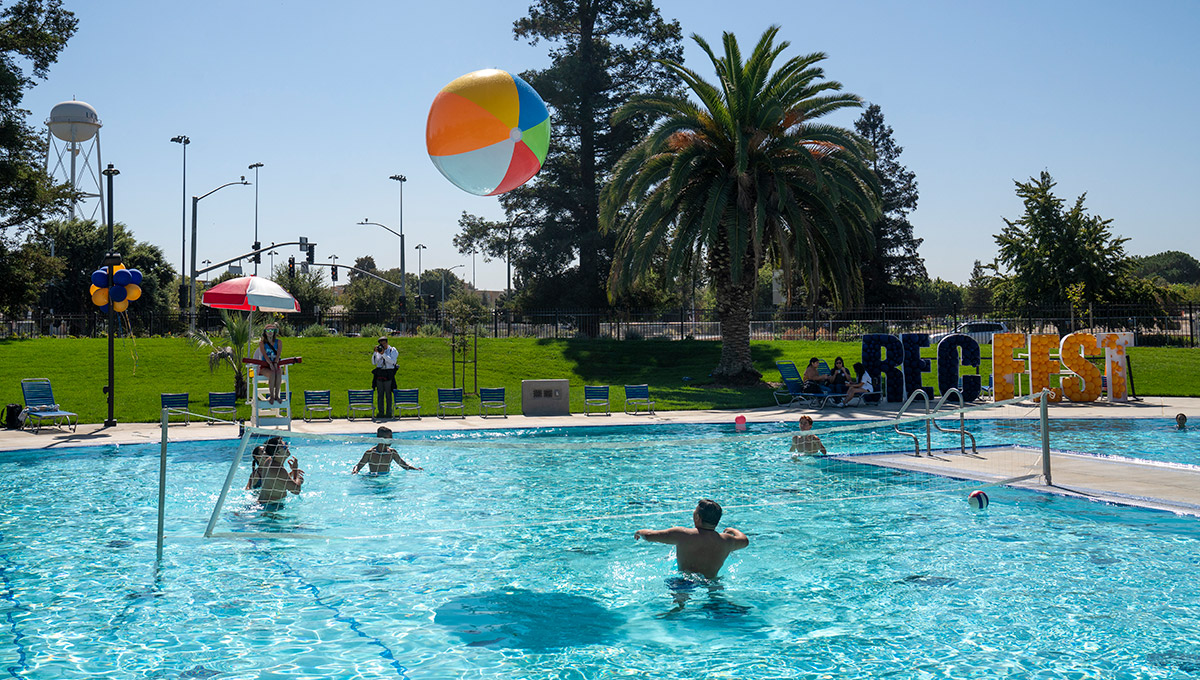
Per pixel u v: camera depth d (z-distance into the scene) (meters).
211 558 8.34
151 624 6.37
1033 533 9.01
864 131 66.31
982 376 29.23
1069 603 6.63
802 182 26.98
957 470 12.77
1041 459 13.19
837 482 12.40
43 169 37.47
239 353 22.00
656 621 6.39
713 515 7.57
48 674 5.38
